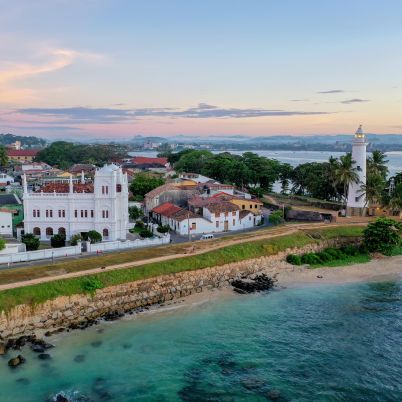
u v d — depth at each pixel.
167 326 70.25
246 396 52.56
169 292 82.62
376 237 107.50
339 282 90.94
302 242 109.19
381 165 149.25
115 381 54.88
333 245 112.50
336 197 158.62
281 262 101.44
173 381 55.22
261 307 78.12
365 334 68.00
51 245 99.81
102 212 106.75
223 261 93.62
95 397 51.62
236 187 191.62
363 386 54.72
